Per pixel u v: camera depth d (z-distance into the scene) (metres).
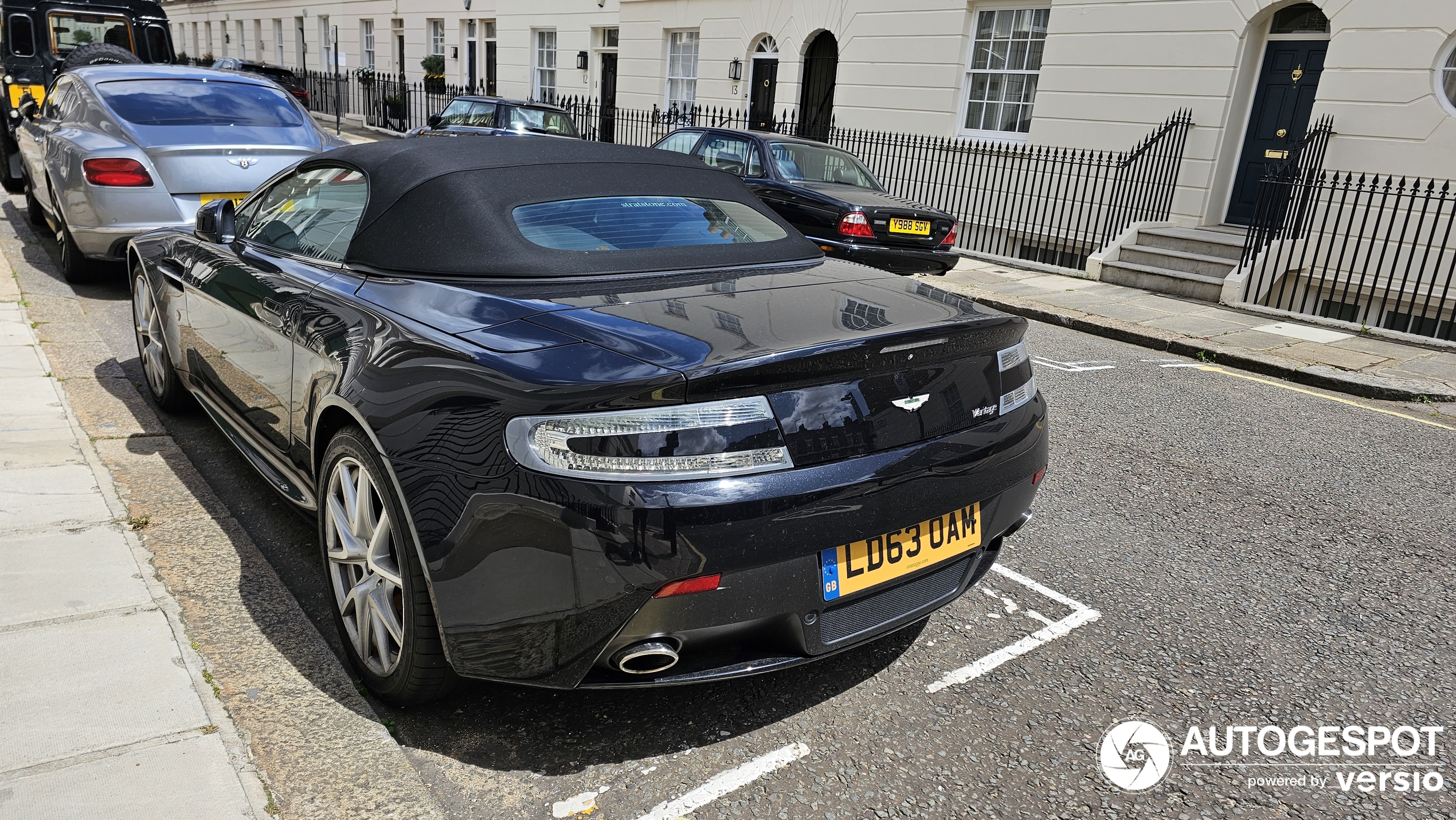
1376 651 3.06
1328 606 3.36
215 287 3.54
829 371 2.18
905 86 13.98
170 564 3.10
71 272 6.84
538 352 2.19
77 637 2.54
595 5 19.69
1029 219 12.70
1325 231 10.02
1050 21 12.09
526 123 14.77
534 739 2.40
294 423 2.90
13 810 1.91
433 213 2.80
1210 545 3.84
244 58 36.31
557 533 2.02
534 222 2.81
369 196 2.98
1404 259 9.58
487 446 2.10
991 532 2.61
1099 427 5.47
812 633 2.25
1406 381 6.86
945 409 2.45
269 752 2.25
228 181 6.47
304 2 31.12
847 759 2.38
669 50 18.34
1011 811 2.23
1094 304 9.42
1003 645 2.98
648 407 2.02
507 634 2.13
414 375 2.29
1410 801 2.34
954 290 9.94
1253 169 10.85
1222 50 10.59
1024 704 2.66
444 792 2.20
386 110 25.47
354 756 2.27
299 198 3.42
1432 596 3.48
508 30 22.33
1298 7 10.30
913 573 2.38
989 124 13.24
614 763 2.32
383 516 2.38
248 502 3.66
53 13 12.56
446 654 2.21
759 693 2.65
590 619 2.05
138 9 13.16
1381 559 3.79
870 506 2.25
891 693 2.69
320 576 3.14
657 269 2.79
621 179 3.18
